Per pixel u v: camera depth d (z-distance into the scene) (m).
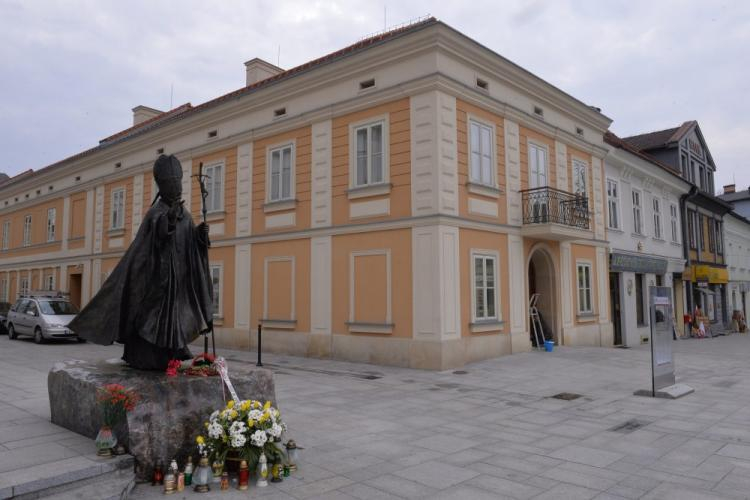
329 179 15.16
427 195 13.15
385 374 12.27
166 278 5.93
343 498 4.94
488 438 7.03
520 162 16.08
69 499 4.53
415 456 6.21
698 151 32.28
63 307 20.39
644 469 5.80
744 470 5.77
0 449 5.39
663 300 10.39
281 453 5.48
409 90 13.60
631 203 23.20
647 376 12.12
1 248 32.44
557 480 5.45
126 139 22.09
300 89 15.92
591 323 19.12
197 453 5.48
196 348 17.45
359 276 14.28
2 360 14.21
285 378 11.72
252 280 17.02
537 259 17.58
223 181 18.31
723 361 15.83
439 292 12.77
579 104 18.50
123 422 5.23
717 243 33.84
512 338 15.07
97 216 24.39
